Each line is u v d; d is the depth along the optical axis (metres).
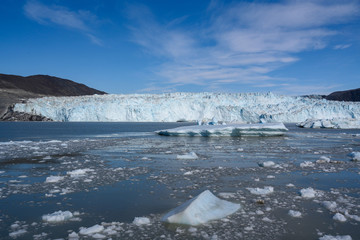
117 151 15.73
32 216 5.45
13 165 11.10
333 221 5.13
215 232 4.64
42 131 42.03
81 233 4.59
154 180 8.44
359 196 6.73
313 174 9.27
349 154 13.64
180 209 5.35
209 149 16.80
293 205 6.04
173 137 27.66
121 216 5.45
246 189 7.36
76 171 9.43
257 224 4.99
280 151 15.70
